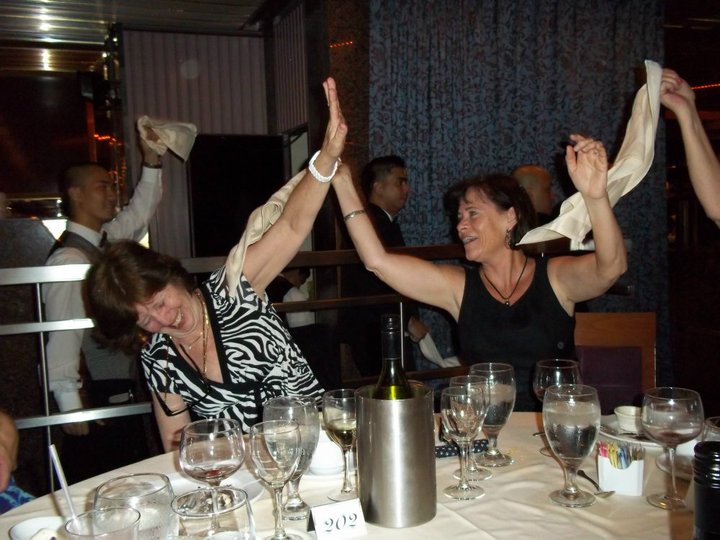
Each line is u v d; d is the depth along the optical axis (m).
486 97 4.01
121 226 3.09
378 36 3.76
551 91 4.17
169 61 5.00
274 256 1.76
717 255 4.70
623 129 4.32
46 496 1.21
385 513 1.01
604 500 1.09
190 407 1.73
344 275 3.20
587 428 1.04
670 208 5.10
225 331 1.68
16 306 2.38
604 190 1.50
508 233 1.88
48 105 6.17
